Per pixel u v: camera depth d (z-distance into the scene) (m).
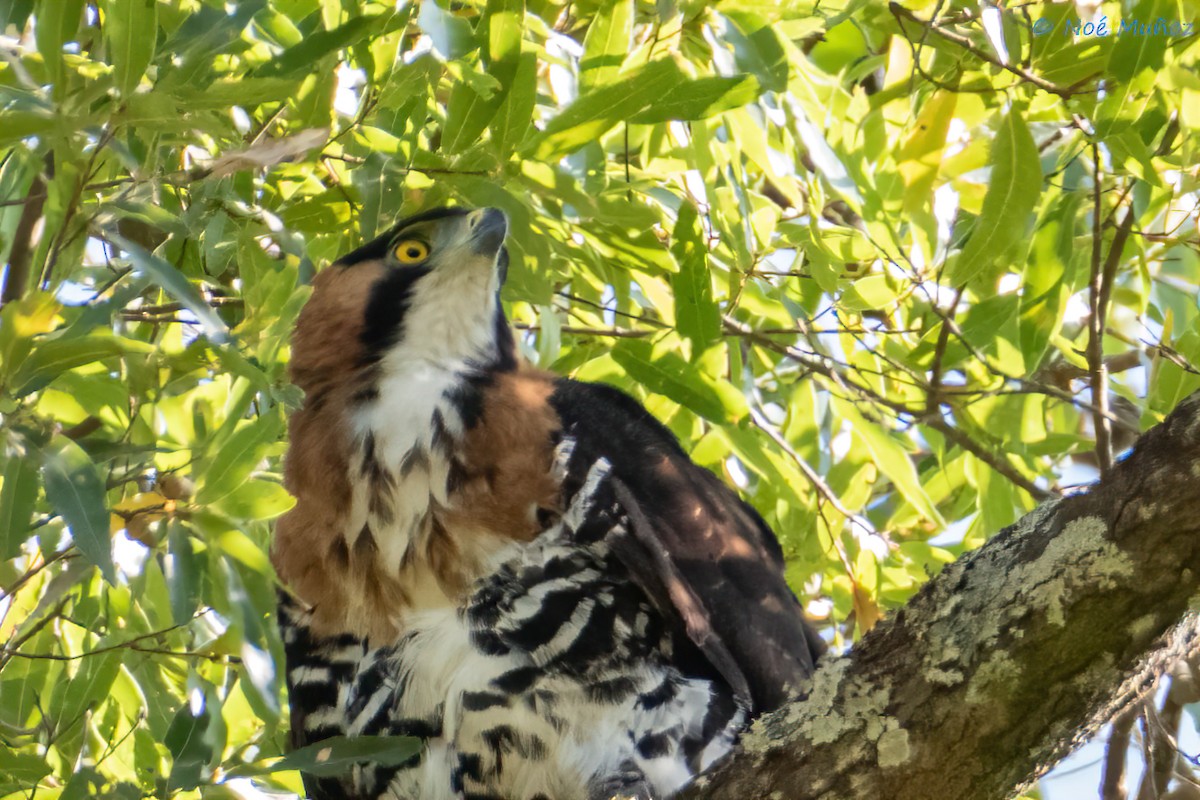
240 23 6.10
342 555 6.85
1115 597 4.82
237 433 6.29
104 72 6.26
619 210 7.44
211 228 6.75
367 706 6.94
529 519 6.79
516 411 6.93
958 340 9.27
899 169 8.35
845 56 10.26
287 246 7.08
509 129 7.20
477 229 7.29
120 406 6.65
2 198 7.05
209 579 6.66
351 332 7.31
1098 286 8.66
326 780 7.28
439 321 7.28
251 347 6.41
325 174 8.35
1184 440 4.68
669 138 9.05
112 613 7.85
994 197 7.84
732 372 9.27
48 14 5.80
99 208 5.97
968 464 9.70
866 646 5.48
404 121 7.58
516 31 7.19
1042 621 4.97
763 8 8.12
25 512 5.72
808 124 8.65
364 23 6.56
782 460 9.12
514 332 7.87
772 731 5.59
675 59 7.45
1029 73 7.92
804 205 9.05
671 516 7.21
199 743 6.48
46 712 7.78
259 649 6.40
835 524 9.51
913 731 5.25
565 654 6.81
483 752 6.82
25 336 5.60
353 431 6.94
